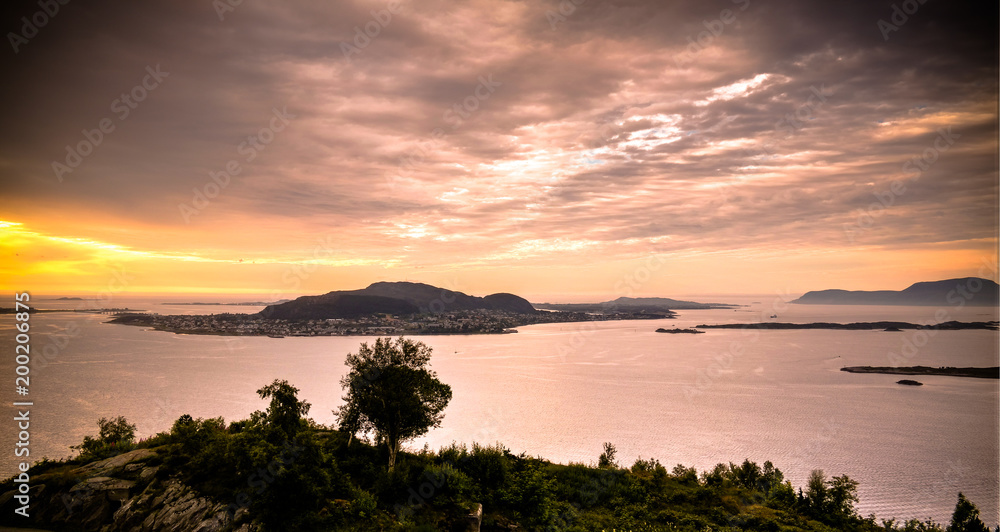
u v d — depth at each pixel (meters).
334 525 26.17
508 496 32.12
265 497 25.53
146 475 28.91
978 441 118.00
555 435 114.62
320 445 28.81
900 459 103.69
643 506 35.97
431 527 26.73
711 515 35.72
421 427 34.47
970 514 38.31
